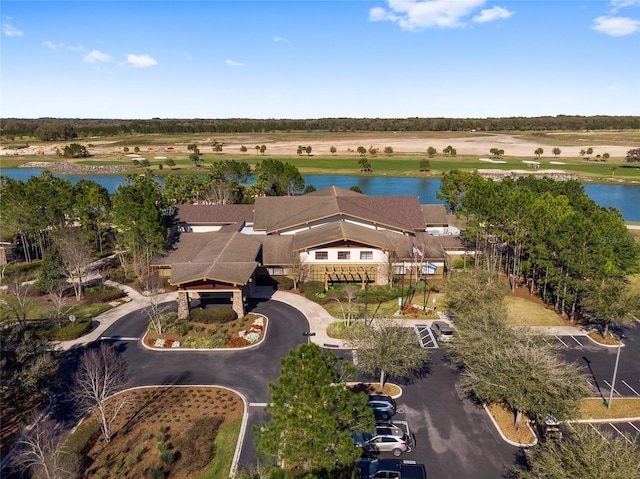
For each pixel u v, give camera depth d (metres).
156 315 43.03
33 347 30.86
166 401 32.22
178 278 44.19
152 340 41.19
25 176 155.88
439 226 68.94
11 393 30.12
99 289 52.78
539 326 44.72
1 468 25.89
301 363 20.34
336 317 46.25
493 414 30.98
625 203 113.88
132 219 56.22
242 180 125.19
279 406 20.25
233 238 56.34
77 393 31.38
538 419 28.84
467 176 93.19
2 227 65.25
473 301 40.12
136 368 36.81
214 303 49.72
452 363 37.62
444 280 52.50
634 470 18.88
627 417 30.83
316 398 19.41
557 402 25.84
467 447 27.84
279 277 54.56
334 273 54.50
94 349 39.66
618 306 39.16
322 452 18.89
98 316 46.75
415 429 29.50
